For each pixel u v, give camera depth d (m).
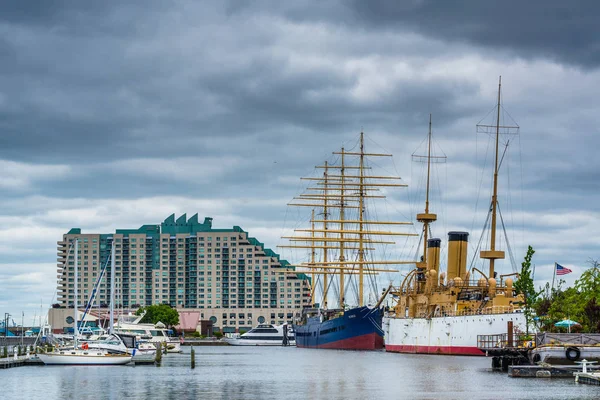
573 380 161.25
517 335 194.12
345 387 165.50
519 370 168.12
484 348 188.62
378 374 192.62
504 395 141.25
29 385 175.75
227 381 185.62
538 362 171.00
